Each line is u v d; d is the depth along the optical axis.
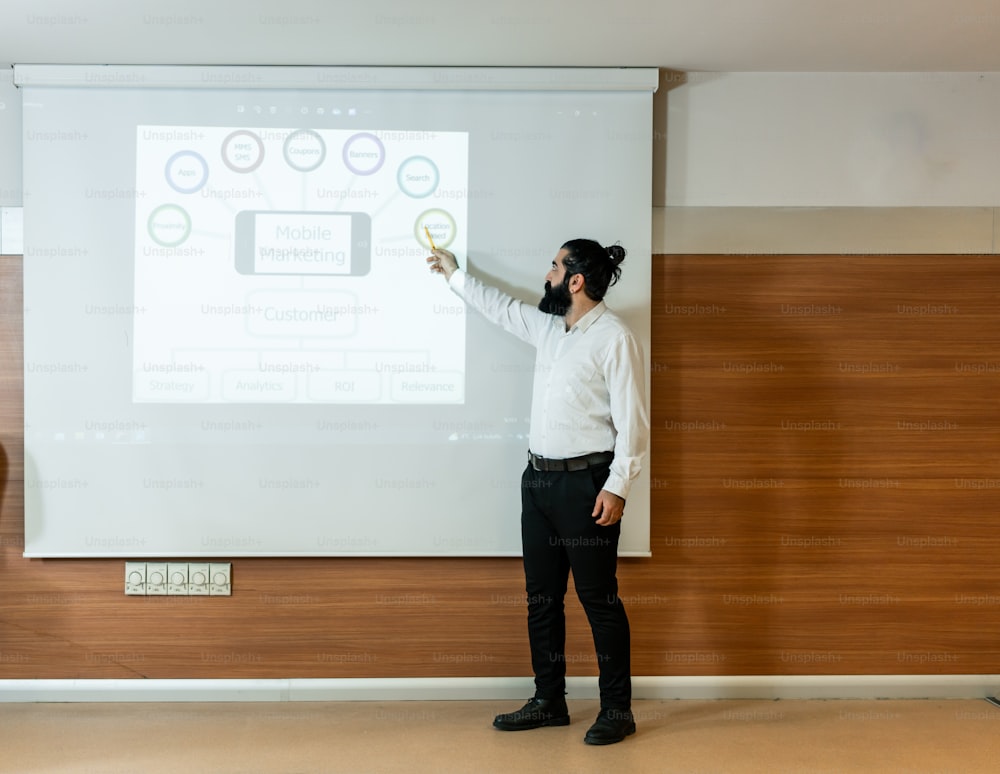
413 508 3.20
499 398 3.20
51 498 3.15
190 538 3.17
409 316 3.19
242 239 3.16
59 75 3.11
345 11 2.70
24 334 3.15
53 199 3.14
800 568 3.27
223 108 3.16
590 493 2.83
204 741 2.84
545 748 2.80
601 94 3.19
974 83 3.26
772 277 3.26
